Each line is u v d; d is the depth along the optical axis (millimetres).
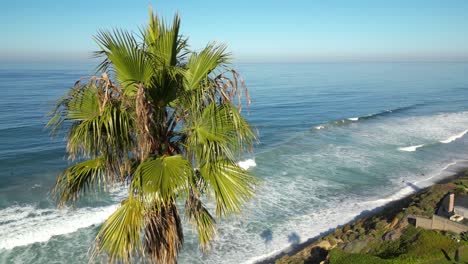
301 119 54625
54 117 4648
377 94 90312
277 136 42594
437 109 64062
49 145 35375
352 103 73438
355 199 23328
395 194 24203
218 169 4945
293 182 26062
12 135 39188
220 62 4738
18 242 16859
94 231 18234
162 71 4480
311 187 25156
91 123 4355
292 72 195750
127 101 4484
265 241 17766
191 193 5164
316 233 18766
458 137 40719
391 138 40438
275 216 20438
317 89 100750
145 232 4953
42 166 29312
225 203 4801
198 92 4711
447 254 14766
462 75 164750
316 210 21516
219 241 17484
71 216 19453
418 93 92562
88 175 5188
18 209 20406
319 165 30141
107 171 4895
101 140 4598
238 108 4734
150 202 4316
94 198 21469
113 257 4645
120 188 22906
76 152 4742
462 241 15297
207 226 5539
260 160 31234
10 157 31438
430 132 43500
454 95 87188
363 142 38531
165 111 5074
